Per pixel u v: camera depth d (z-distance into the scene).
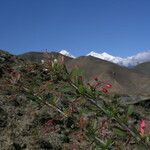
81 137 4.77
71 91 4.44
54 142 10.23
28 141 10.34
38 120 10.66
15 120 11.15
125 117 4.30
